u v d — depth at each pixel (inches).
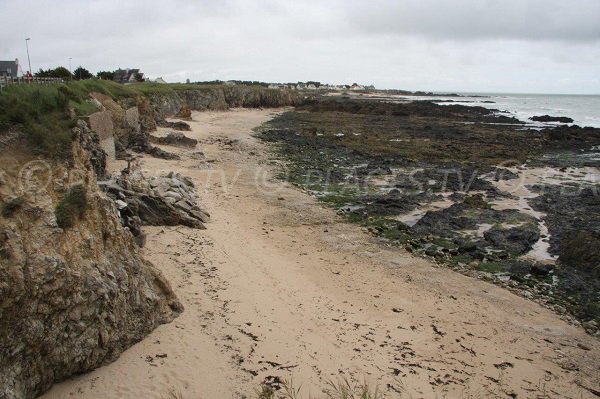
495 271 648.4
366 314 505.0
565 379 416.5
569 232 792.9
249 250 659.4
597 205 954.1
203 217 764.0
